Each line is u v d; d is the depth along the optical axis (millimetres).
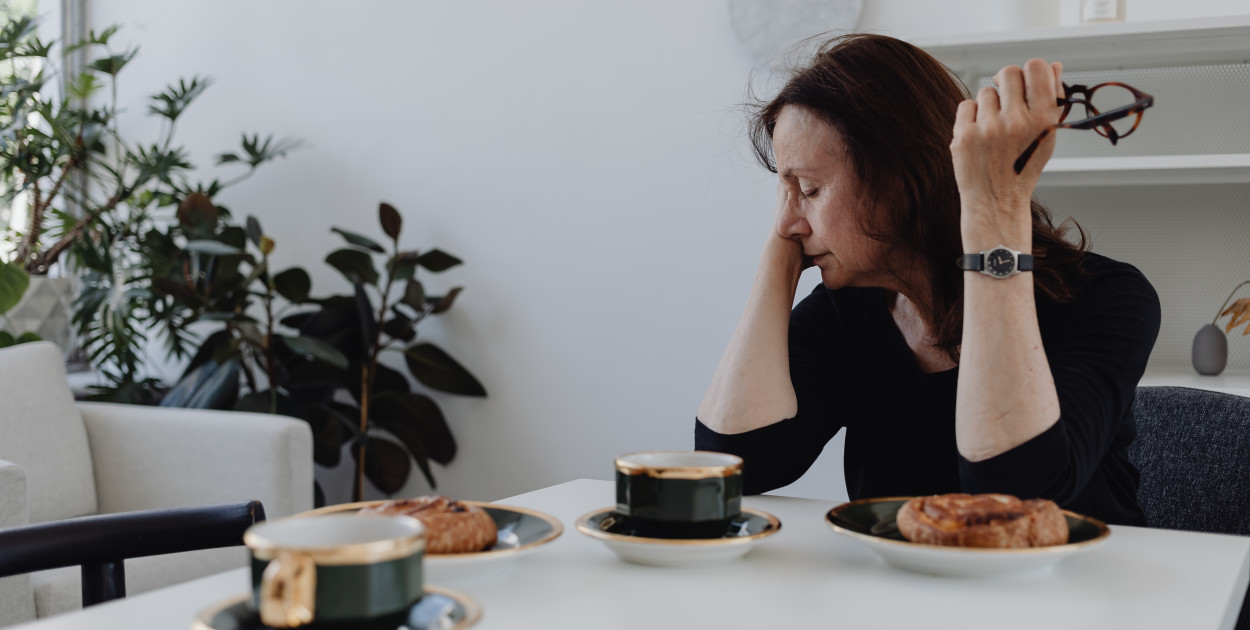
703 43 2400
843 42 995
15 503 1541
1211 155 1821
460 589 551
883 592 552
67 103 2889
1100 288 957
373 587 389
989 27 2139
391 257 2709
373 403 2682
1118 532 729
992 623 496
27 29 2756
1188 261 2004
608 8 2510
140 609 514
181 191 2838
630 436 2508
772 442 921
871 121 915
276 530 415
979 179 749
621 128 2502
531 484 2623
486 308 2672
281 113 2924
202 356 2654
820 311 1148
